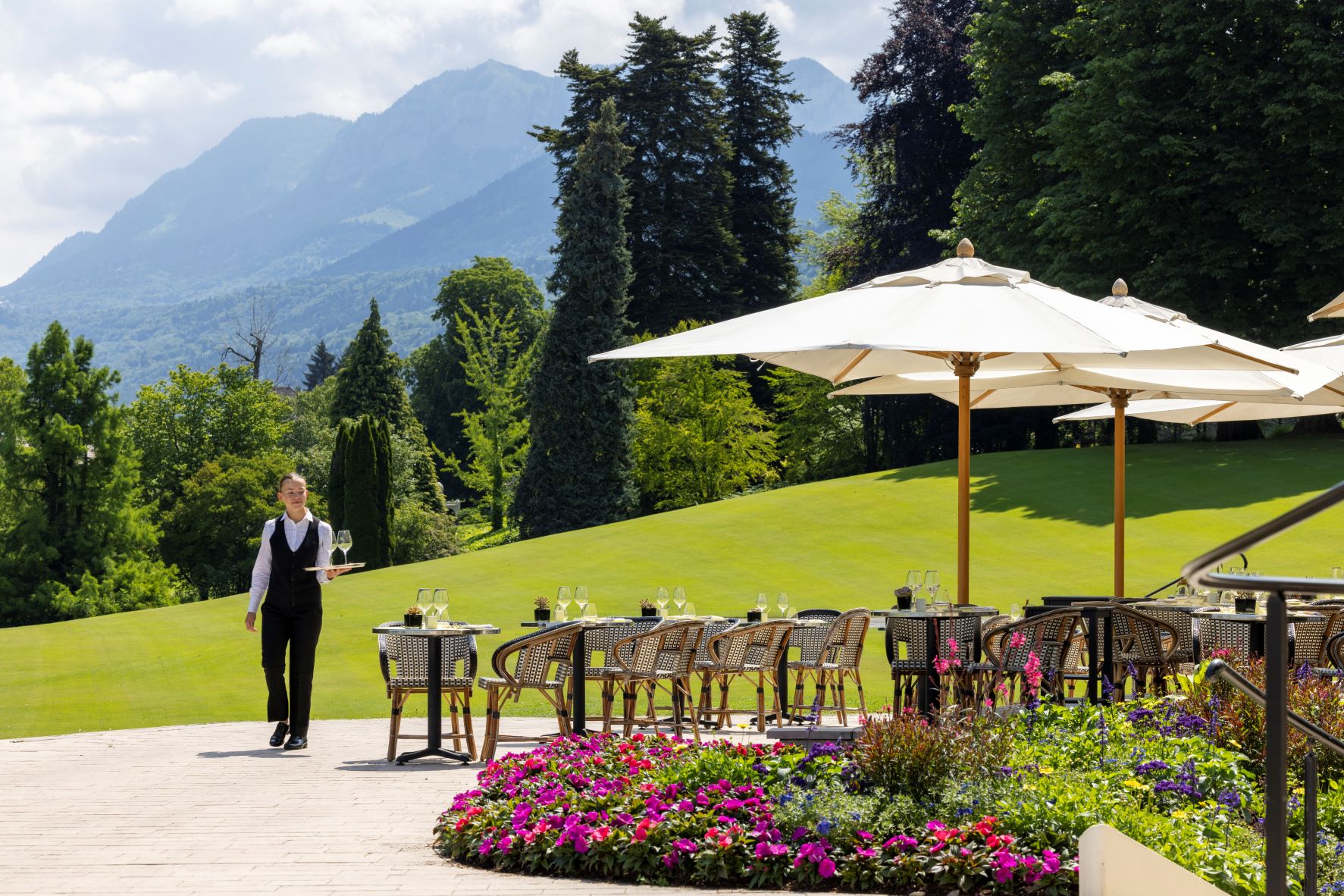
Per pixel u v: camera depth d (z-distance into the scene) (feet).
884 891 19.71
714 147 179.73
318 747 37.81
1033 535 82.89
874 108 143.54
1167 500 85.97
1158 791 22.22
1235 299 105.50
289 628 36.83
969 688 33.22
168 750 36.99
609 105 161.27
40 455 164.25
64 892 18.86
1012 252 114.52
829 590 77.66
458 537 185.98
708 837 20.59
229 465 189.06
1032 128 115.14
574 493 157.89
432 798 27.94
